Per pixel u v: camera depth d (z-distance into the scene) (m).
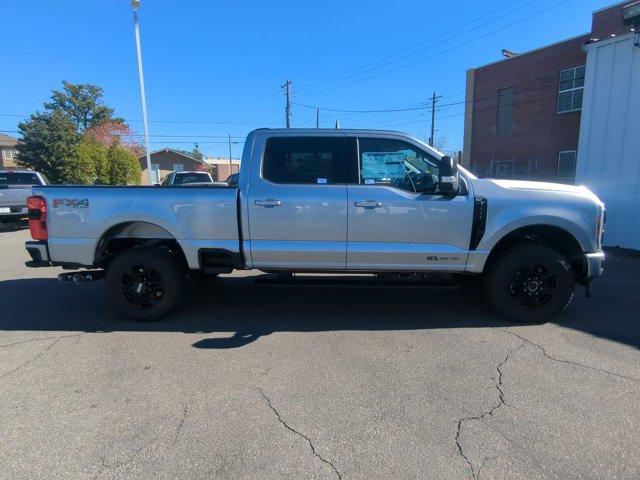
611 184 9.74
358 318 5.33
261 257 5.05
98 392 3.53
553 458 2.70
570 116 22.58
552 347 4.39
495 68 26.19
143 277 5.16
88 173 39.56
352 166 4.99
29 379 3.76
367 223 4.91
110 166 40.00
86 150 39.78
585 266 5.02
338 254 4.98
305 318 5.34
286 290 6.64
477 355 4.21
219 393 3.51
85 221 5.07
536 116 24.19
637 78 9.10
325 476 2.56
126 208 5.03
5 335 4.80
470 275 5.30
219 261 5.11
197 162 74.12
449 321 5.20
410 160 5.01
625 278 7.22
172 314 5.50
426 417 3.15
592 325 5.02
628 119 9.31
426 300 6.07
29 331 4.92
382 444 2.85
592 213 4.91
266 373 3.86
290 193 4.93
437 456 2.73
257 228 4.98
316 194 4.91
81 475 2.57
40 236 5.12
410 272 5.06
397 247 4.95
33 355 4.26
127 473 2.58
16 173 15.65
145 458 2.71
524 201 4.87
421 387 3.59
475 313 5.48
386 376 3.79
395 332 4.85
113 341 4.62
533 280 5.00
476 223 4.89
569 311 5.53
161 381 3.71
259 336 4.75
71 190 5.08
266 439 2.90
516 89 25.14
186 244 5.03
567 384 3.62
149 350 4.37
